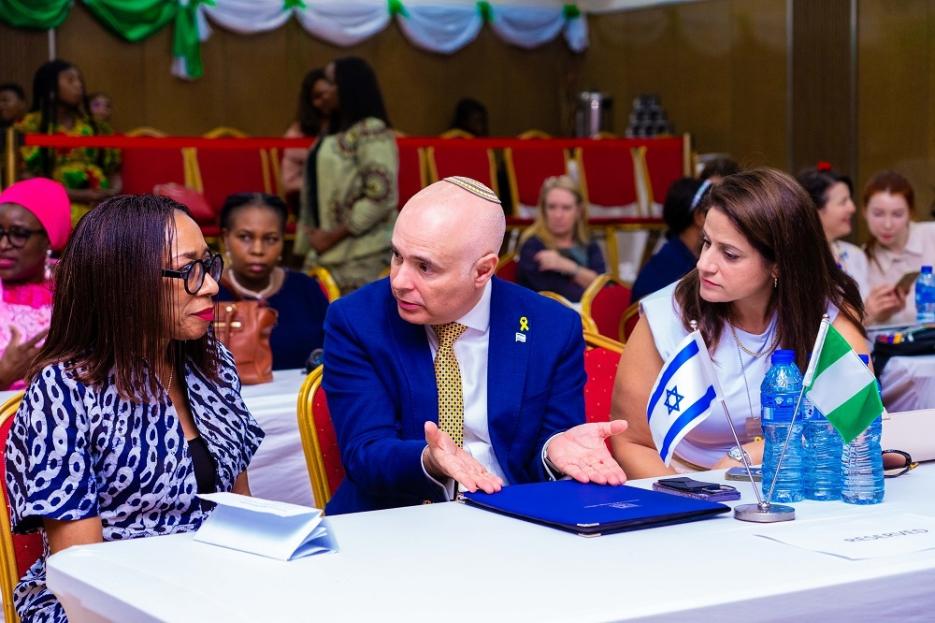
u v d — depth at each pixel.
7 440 1.92
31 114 7.80
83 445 1.90
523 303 2.35
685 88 11.23
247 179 7.71
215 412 2.10
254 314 3.42
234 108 10.80
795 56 10.25
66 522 1.87
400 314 2.21
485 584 1.44
